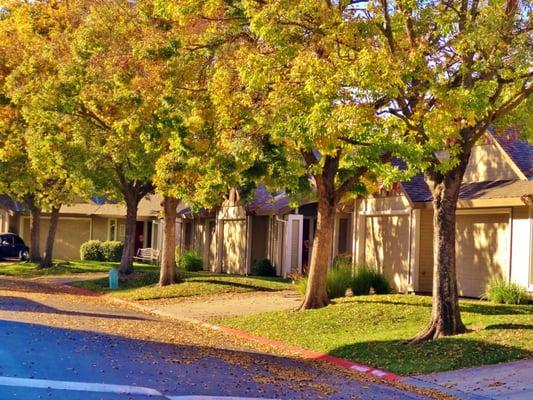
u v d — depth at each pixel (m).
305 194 20.62
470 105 12.79
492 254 21.95
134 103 17.64
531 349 13.45
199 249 41.19
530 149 22.44
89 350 13.41
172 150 20.14
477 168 22.80
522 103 15.20
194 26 17.55
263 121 15.02
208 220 40.19
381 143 13.36
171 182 21.83
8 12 26.67
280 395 10.55
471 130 14.48
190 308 22.52
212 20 17.34
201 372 11.96
